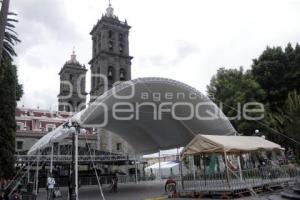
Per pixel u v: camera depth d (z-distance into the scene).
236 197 18.75
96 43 82.88
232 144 20.36
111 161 45.25
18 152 44.59
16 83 31.25
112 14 81.81
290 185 21.78
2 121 25.84
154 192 26.33
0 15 12.04
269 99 40.53
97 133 66.50
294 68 40.31
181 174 22.28
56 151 38.50
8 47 22.69
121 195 25.28
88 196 25.58
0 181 25.86
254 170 20.80
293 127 33.97
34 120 71.12
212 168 25.06
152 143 41.62
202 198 20.05
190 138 34.94
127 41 81.81
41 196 28.28
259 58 42.47
